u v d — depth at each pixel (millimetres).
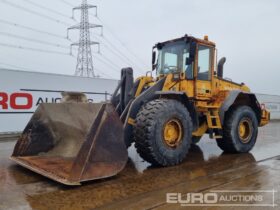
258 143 7488
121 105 5121
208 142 7543
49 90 9750
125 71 5121
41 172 3879
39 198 3229
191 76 5445
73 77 10328
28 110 9312
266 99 18375
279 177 4102
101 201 3152
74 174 3520
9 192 3416
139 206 3012
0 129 8766
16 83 9031
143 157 4617
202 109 5684
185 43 5449
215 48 5859
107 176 3805
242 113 6031
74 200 3176
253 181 3896
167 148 4617
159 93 4824
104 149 3807
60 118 4586
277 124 14578
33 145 4879
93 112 4012
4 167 4562
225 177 4105
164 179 3984
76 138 4562
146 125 4402
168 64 5707
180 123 4801
